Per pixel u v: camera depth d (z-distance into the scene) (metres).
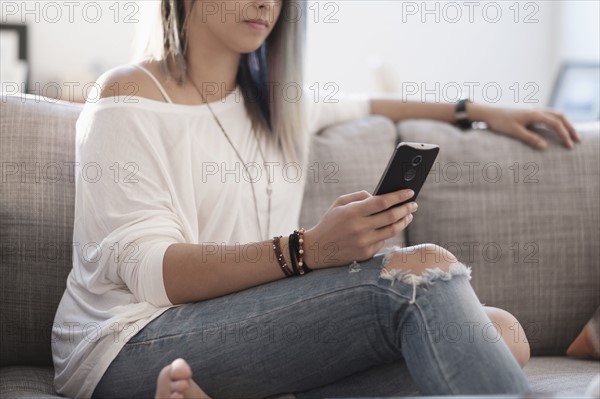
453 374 1.30
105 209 1.60
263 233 1.85
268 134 1.93
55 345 1.67
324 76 4.96
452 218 2.07
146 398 1.52
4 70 4.61
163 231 1.58
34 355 1.80
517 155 2.12
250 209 1.82
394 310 1.37
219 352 1.46
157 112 1.72
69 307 1.66
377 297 1.40
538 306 2.04
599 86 3.98
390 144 2.17
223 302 1.51
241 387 1.49
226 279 1.52
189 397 1.34
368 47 4.98
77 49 4.73
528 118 2.16
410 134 2.19
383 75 4.71
